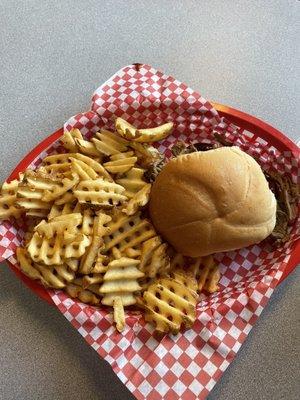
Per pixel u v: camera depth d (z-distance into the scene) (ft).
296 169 1.01
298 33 1.23
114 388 0.90
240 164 0.90
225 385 0.90
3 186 0.97
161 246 0.92
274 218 0.94
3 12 1.26
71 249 0.89
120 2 1.26
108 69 1.19
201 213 0.88
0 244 0.94
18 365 0.92
